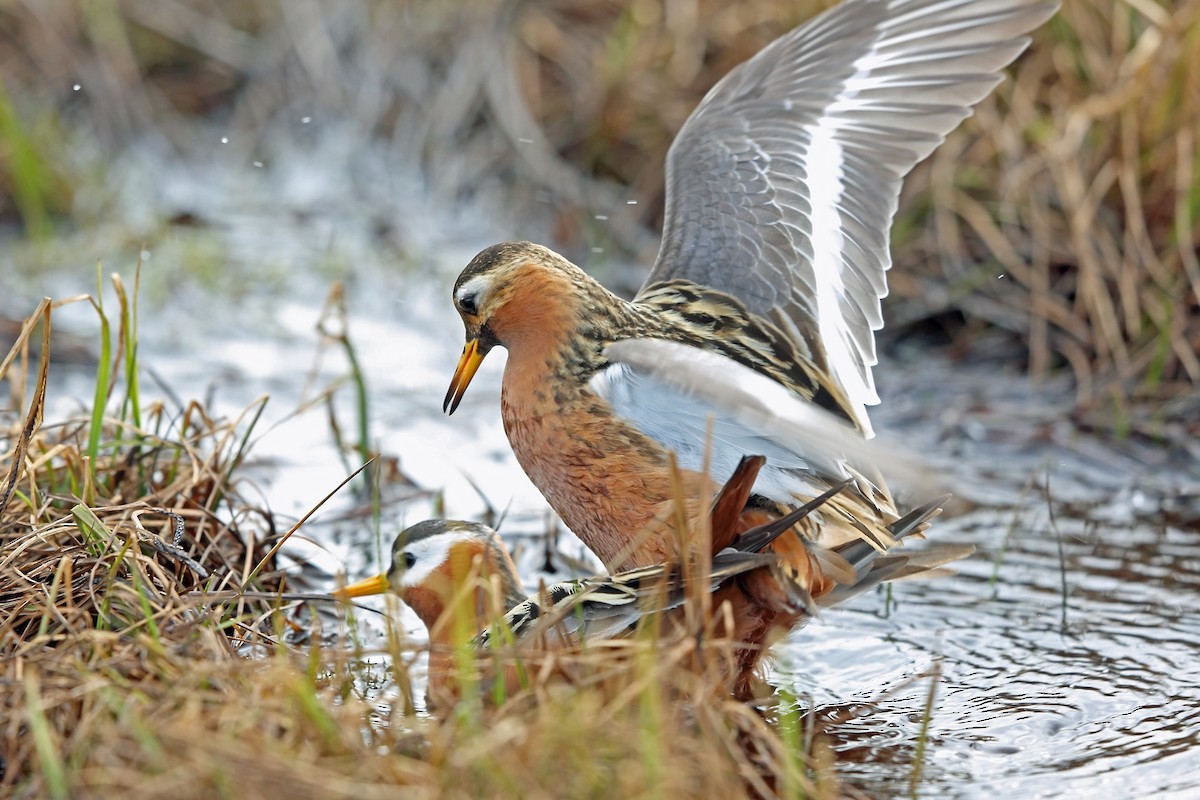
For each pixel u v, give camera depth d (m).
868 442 6.96
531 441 9.32
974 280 15.14
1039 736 8.58
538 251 9.43
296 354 15.31
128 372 10.51
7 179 18.05
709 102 10.55
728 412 7.93
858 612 10.40
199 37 20.08
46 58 19.62
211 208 18.39
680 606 8.48
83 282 16.55
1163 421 13.40
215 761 6.58
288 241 17.70
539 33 18.77
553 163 17.78
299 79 19.92
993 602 10.52
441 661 8.77
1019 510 11.23
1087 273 14.34
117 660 7.64
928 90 9.97
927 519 9.28
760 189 10.05
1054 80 15.97
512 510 12.27
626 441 8.97
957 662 9.59
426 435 13.74
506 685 8.06
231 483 10.79
